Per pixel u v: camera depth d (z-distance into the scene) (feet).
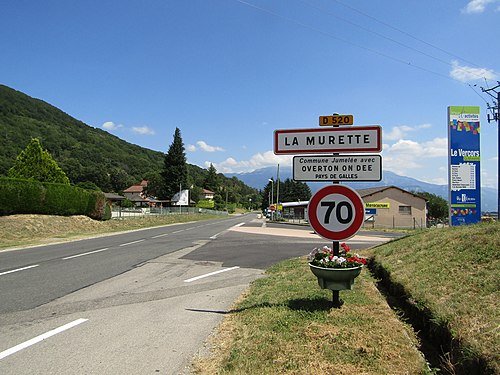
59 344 15.03
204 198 438.81
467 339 11.73
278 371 11.43
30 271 31.99
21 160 130.72
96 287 25.79
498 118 53.88
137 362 13.25
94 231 89.10
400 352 12.33
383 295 21.30
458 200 46.75
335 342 13.08
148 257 41.01
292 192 415.44
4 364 13.12
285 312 16.71
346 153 15.79
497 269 17.15
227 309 20.03
